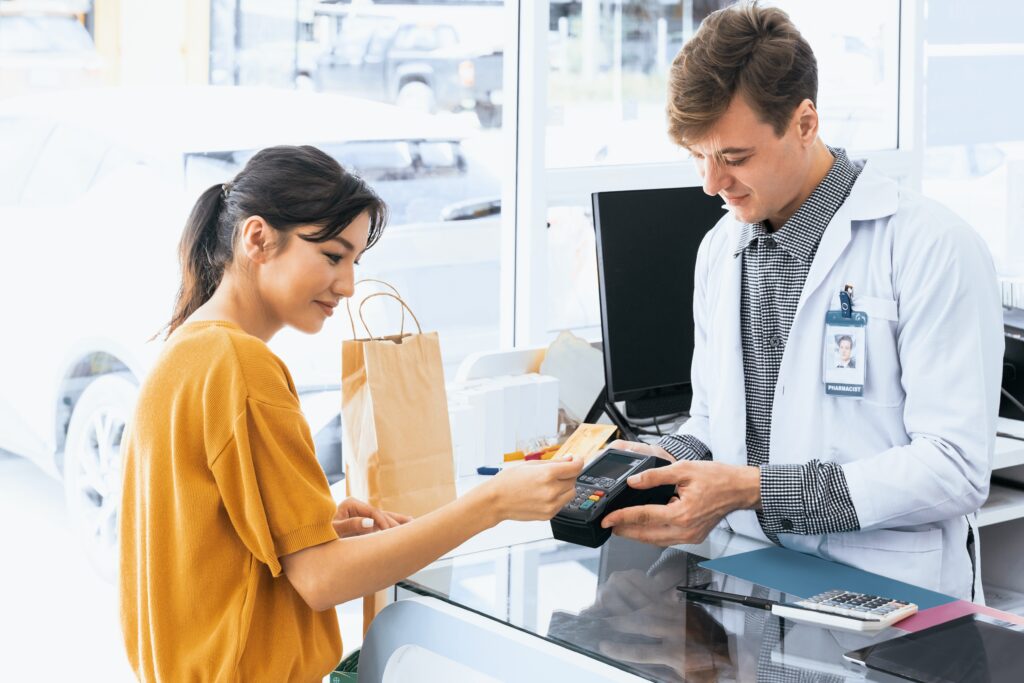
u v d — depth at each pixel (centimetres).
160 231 226
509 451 229
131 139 220
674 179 290
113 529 235
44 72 210
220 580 136
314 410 246
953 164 349
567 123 273
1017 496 252
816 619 144
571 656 137
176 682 137
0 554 221
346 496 198
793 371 172
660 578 162
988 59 349
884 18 333
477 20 256
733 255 180
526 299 268
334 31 238
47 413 220
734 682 128
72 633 233
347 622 264
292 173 142
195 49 224
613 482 166
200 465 135
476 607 152
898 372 167
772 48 153
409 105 250
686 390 247
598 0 272
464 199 261
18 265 211
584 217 276
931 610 147
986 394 161
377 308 250
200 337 137
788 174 162
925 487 158
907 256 164
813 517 162
